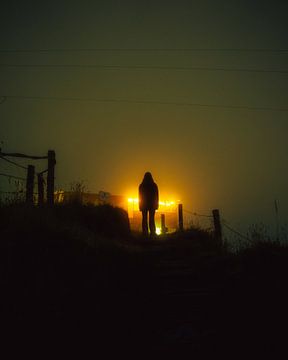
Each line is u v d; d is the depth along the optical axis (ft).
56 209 36.45
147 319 22.22
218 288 25.11
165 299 24.08
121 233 40.11
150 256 30.40
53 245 26.05
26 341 18.21
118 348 19.38
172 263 29.04
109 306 22.03
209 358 19.07
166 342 20.44
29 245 24.71
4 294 20.39
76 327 19.79
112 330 20.44
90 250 27.63
